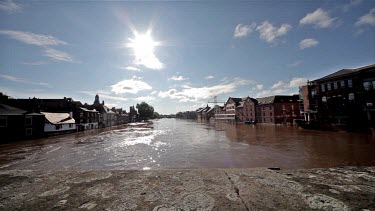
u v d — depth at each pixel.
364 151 15.50
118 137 31.45
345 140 21.17
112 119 73.19
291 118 50.34
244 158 14.95
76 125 44.94
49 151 18.84
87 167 13.12
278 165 12.73
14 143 24.92
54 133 35.53
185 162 14.20
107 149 19.78
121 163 14.12
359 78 28.12
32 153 17.94
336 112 30.98
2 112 26.78
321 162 13.03
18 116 28.33
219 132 37.03
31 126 30.34
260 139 24.97
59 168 12.99
